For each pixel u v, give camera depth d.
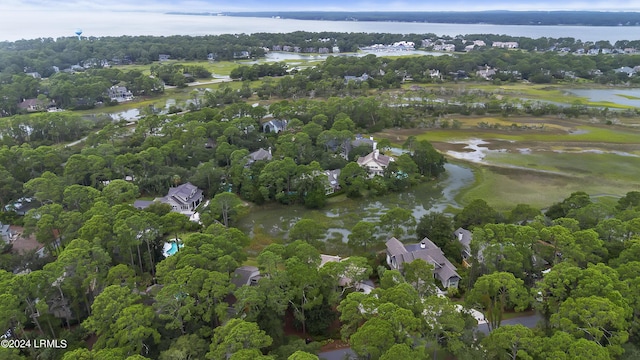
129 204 71.44
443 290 57.41
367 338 36.66
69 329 48.91
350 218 83.19
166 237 71.44
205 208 83.19
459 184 97.38
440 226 68.19
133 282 49.31
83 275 48.22
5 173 80.44
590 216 65.12
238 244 58.53
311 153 103.25
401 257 59.06
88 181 87.12
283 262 51.56
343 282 55.19
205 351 41.16
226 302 48.38
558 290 44.56
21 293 44.28
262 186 87.69
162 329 43.44
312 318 48.31
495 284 45.59
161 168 93.06
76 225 61.34
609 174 100.56
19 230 75.44
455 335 39.81
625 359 37.81
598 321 38.44
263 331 39.34
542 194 90.75
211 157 102.12
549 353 35.72
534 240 55.38
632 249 51.00
